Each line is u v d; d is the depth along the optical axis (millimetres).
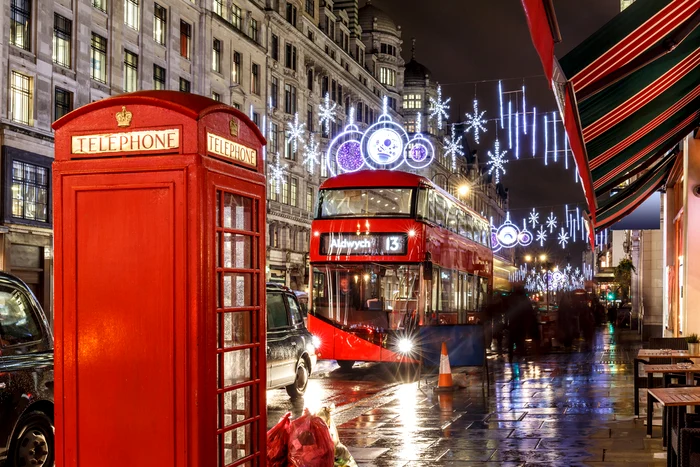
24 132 30453
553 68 5922
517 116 31188
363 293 19984
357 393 16672
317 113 62562
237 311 5031
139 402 4648
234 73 49281
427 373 21531
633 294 48156
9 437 7445
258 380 5305
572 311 29719
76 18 33688
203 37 44531
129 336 4680
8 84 29859
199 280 4578
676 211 22453
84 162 4801
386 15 83625
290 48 57531
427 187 20641
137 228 4684
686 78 9336
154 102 4680
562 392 15039
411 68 95188
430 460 8812
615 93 8250
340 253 20219
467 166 128875
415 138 41594
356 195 20453
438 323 21047
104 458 4699
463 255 24922
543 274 103375
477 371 19859
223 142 4941
